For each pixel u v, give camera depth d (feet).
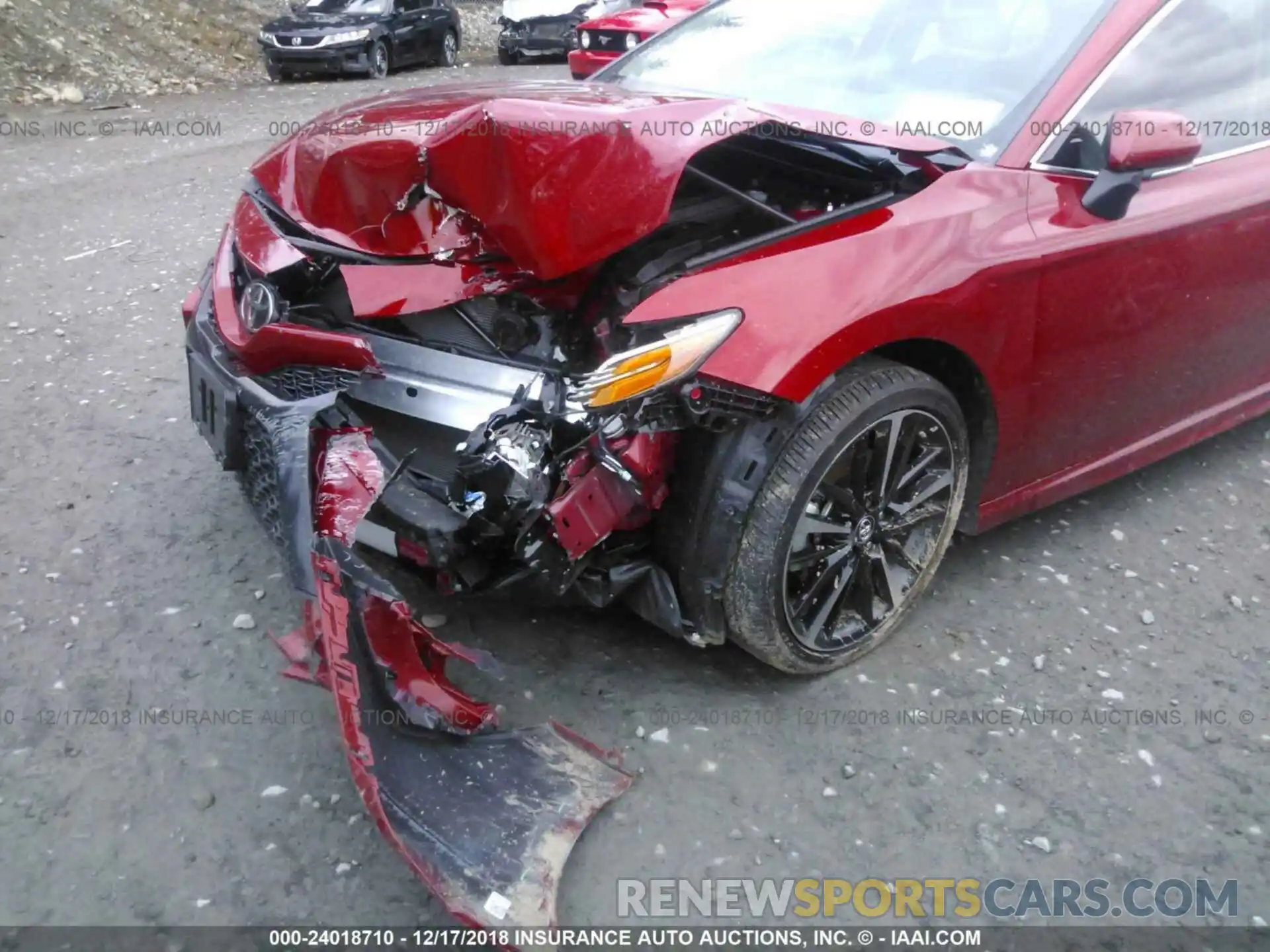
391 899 6.96
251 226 8.93
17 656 8.94
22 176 25.59
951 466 9.16
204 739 8.19
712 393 7.36
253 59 48.39
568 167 6.97
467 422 7.97
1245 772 8.41
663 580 8.07
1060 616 10.12
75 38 41.70
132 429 12.87
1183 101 10.42
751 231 8.69
